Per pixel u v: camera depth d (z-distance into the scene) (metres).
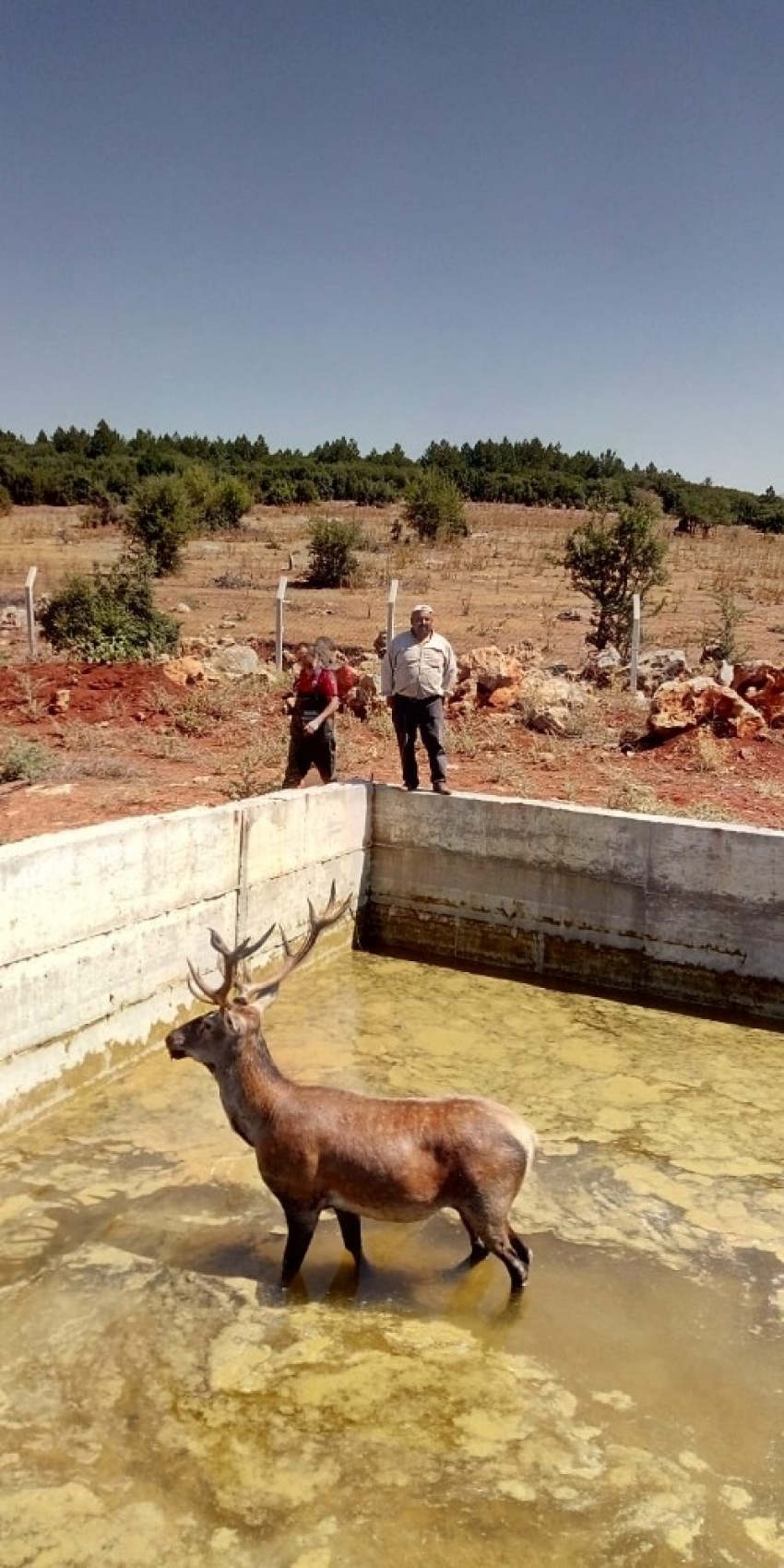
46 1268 6.24
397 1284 6.21
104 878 8.56
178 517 34.59
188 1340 5.68
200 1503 4.67
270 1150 5.93
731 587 32.28
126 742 14.75
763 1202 7.16
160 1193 7.09
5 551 39.16
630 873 10.61
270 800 10.45
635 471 82.56
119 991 8.84
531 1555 4.46
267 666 19.30
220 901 9.89
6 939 7.73
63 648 20.16
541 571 36.50
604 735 15.22
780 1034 9.93
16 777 12.86
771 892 10.02
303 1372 5.46
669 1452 5.03
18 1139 7.84
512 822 11.10
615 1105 8.45
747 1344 5.79
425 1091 8.53
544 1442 5.06
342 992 10.62
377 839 11.85
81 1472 4.82
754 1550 4.52
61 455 82.69
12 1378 5.38
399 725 11.50
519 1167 5.85
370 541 43.81
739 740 14.49
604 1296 6.16
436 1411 5.23
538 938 11.16
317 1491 4.74
